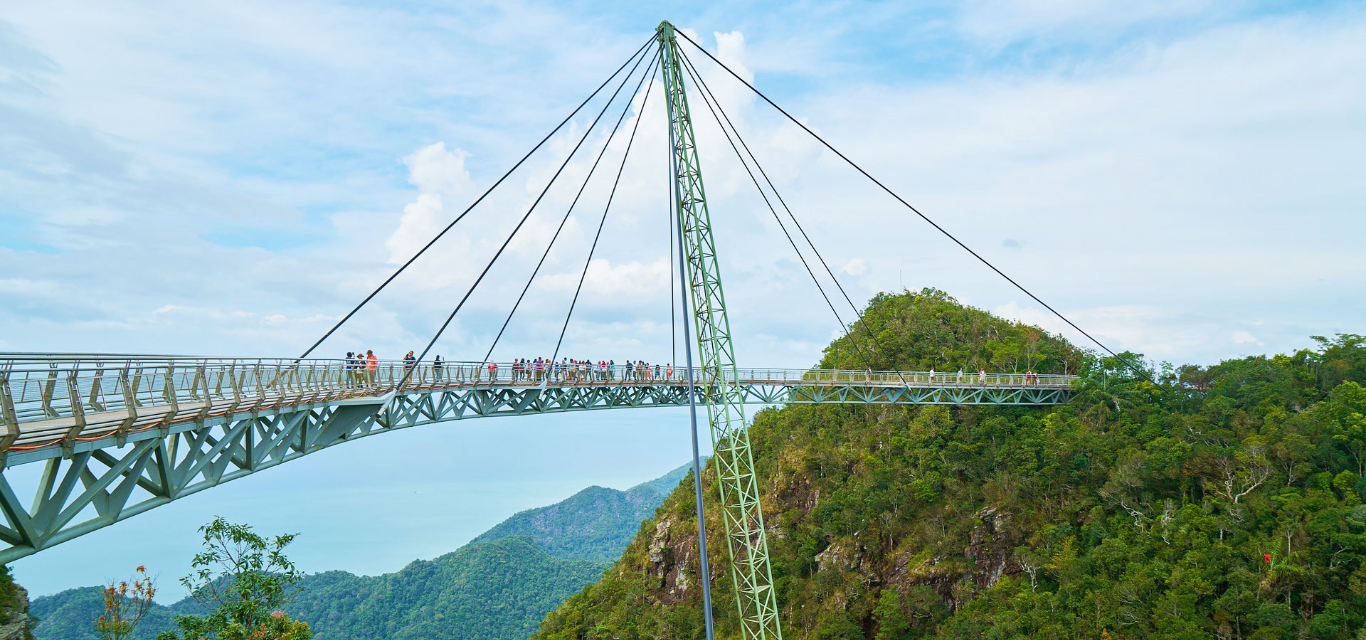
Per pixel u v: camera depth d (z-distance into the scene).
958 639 76.06
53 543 23.62
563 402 68.56
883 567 90.56
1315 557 62.97
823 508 97.56
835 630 84.06
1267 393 85.50
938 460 95.88
